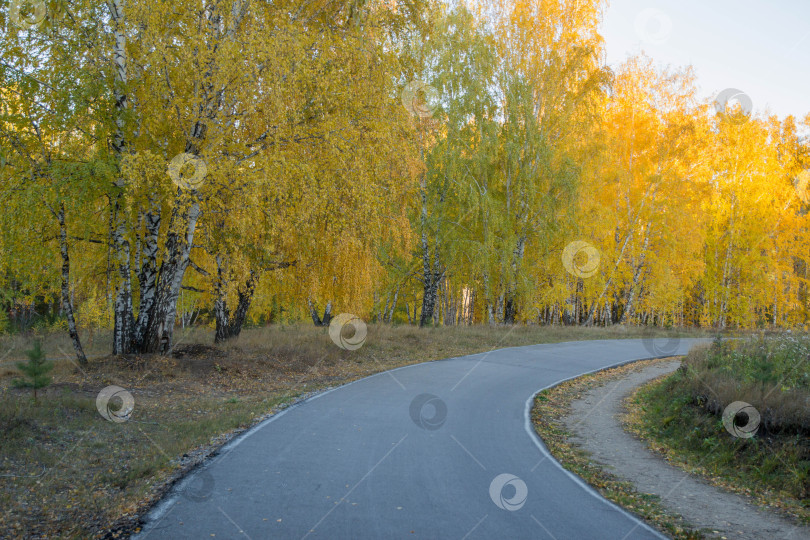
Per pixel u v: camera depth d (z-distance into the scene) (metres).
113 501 5.22
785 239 32.69
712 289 35.62
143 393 10.38
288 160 11.59
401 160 13.70
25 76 10.02
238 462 6.51
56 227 11.64
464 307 43.72
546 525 5.02
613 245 30.91
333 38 12.77
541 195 24.09
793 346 11.81
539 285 27.61
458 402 10.79
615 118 30.88
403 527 4.78
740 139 32.94
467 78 23.19
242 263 12.22
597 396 13.09
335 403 10.27
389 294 33.72
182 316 28.62
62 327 25.05
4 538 4.34
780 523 5.66
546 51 24.92
